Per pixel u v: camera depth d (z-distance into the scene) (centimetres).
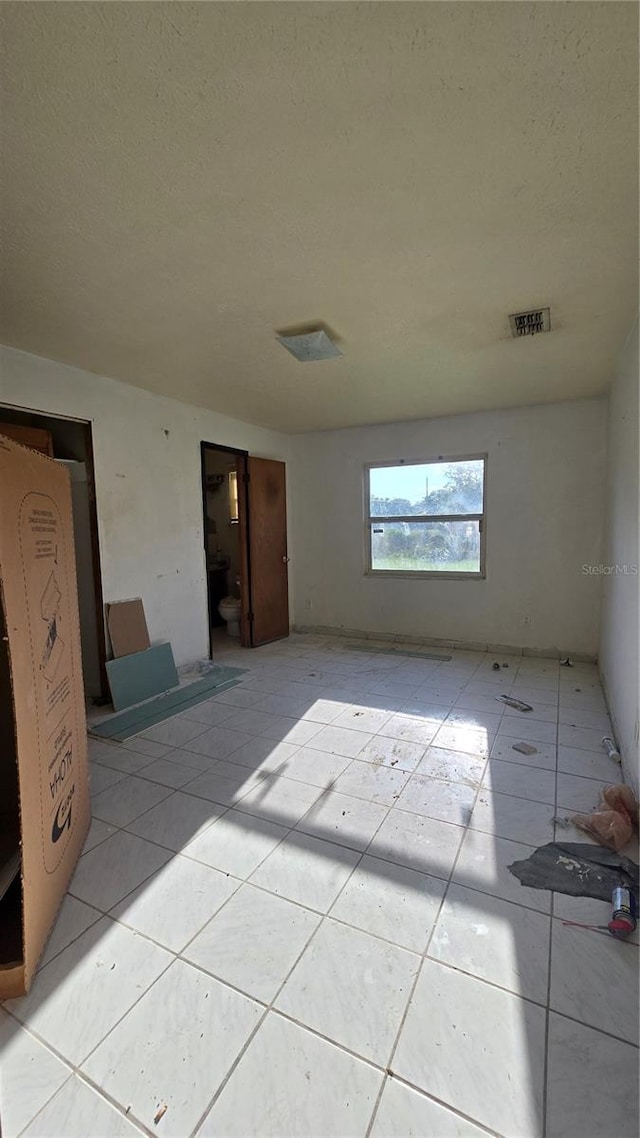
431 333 261
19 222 161
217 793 224
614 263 193
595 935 144
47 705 155
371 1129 100
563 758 253
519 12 98
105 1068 111
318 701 341
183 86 113
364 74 111
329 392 375
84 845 187
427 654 465
